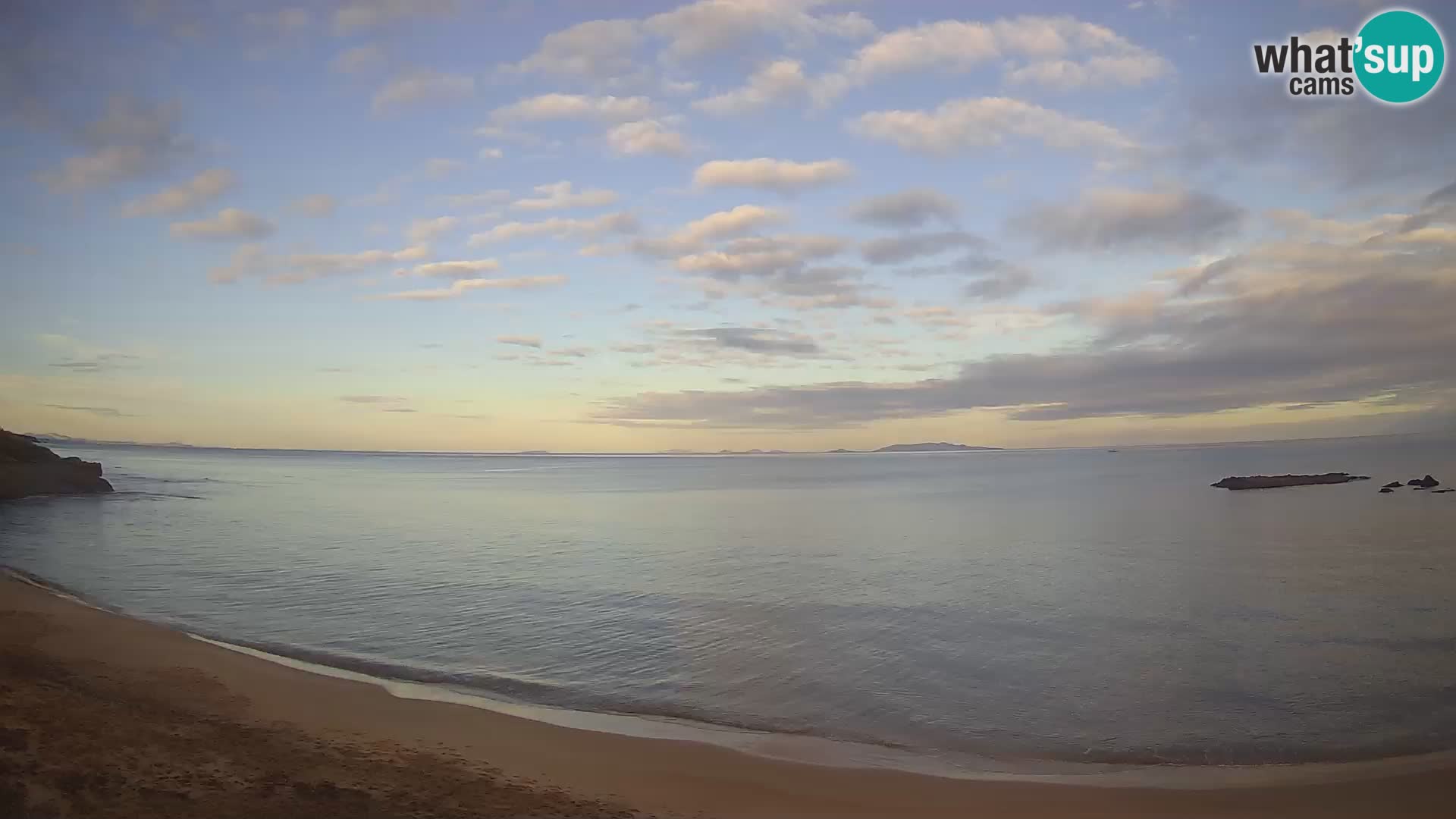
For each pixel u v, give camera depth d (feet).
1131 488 300.81
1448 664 58.34
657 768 38.58
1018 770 39.58
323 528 161.89
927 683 54.49
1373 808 34.55
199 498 241.14
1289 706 49.55
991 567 107.65
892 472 586.86
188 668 51.29
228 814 27.66
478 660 59.82
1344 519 158.92
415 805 30.50
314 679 52.21
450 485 388.37
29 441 232.32
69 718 35.78
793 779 37.81
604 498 279.08
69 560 109.19
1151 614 76.13
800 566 109.40
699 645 64.85
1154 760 41.14
